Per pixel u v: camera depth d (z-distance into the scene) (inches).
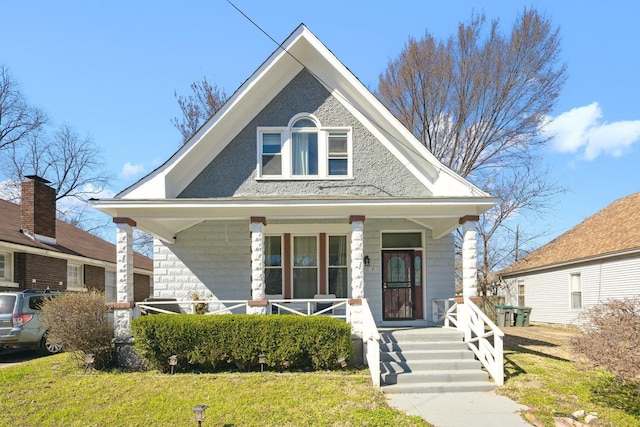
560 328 926.4
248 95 536.7
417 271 614.2
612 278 784.3
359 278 489.1
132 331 442.9
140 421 323.6
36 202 782.5
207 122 521.7
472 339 466.9
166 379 410.3
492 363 418.3
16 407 349.1
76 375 426.0
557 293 949.8
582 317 391.9
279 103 557.6
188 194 535.2
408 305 609.0
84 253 882.1
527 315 994.1
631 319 337.4
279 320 440.8
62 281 810.8
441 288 605.6
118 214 486.6
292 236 604.7
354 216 495.2
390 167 553.3
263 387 387.9
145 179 500.4
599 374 426.6
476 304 478.9
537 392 385.1
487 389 400.2
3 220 765.3
